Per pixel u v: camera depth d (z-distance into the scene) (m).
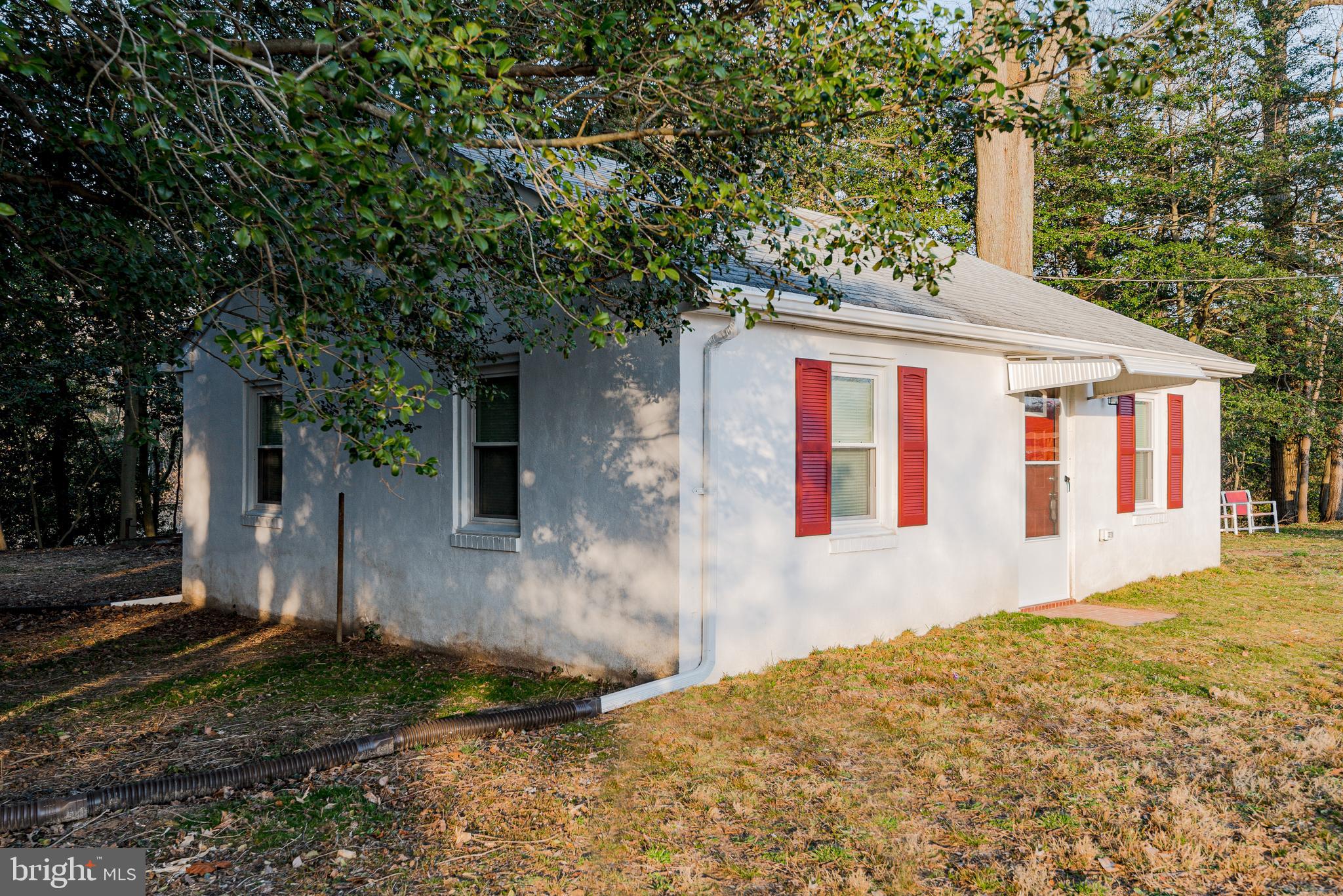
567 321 5.78
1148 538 11.34
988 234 16.53
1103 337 10.16
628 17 4.13
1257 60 21.52
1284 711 5.46
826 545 7.10
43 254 4.55
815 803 4.14
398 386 3.34
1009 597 8.89
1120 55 4.07
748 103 4.00
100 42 3.28
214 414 10.85
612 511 6.52
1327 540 16.91
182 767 4.93
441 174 3.39
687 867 3.50
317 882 3.45
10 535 23.89
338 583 8.45
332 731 5.58
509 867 3.55
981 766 4.57
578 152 4.37
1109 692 5.89
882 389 7.77
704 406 6.25
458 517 7.81
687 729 5.22
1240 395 20.83
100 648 8.56
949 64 3.93
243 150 3.40
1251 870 3.42
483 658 7.50
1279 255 21.41
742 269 6.72
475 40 3.40
